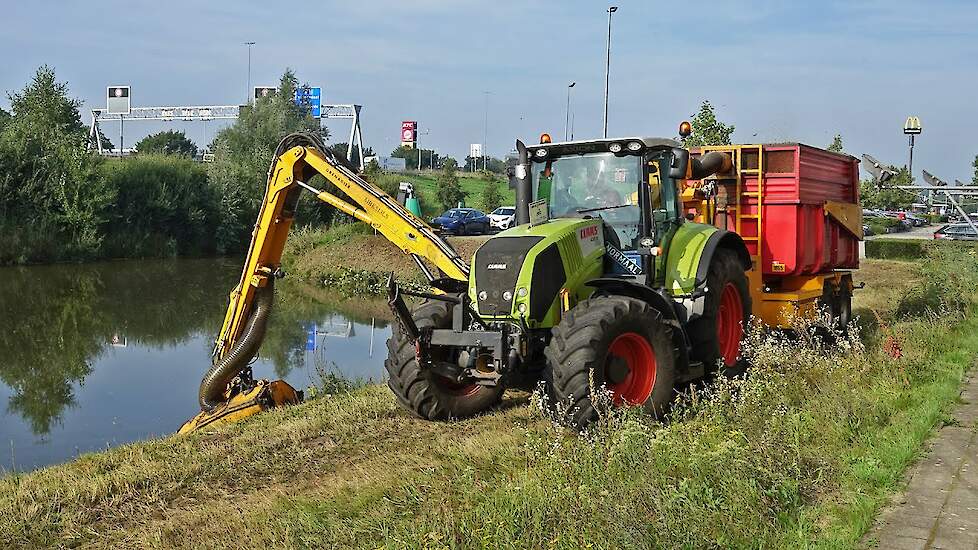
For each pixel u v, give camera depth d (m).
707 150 12.77
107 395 14.27
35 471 8.46
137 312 24.36
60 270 37.38
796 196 12.32
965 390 9.60
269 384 10.66
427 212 60.97
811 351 10.15
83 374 15.99
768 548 5.27
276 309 24.47
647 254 9.30
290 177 10.72
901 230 65.00
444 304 9.55
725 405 7.94
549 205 9.91
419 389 9.12
